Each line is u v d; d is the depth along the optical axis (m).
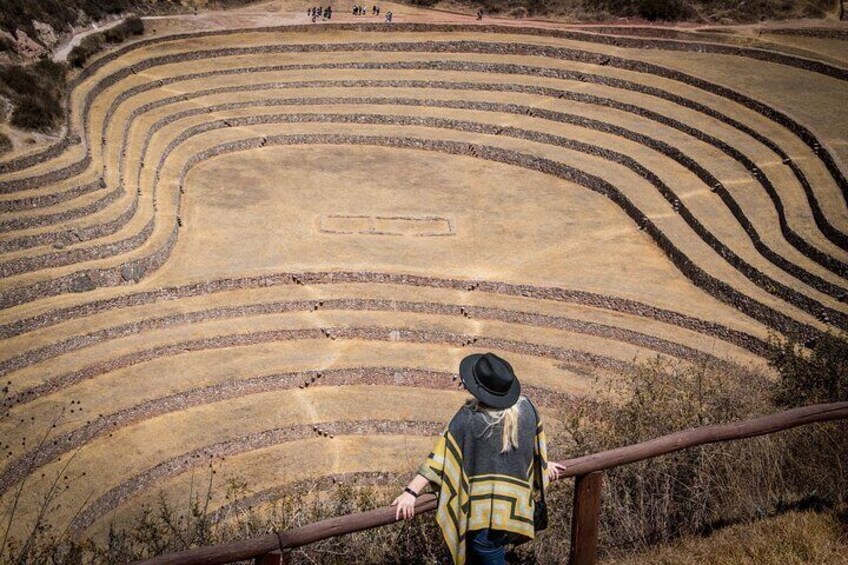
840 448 10.72
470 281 34.72
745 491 10.11
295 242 37.50
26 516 21.92
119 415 26.47
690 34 55.62
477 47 56.06
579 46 55.38
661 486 10.34
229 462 25.72
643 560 9.10
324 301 33.31
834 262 32.47
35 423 25.52
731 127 45.75
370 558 9.57
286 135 47.62
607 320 32.47
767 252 34.44
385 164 46.12
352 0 62.16
